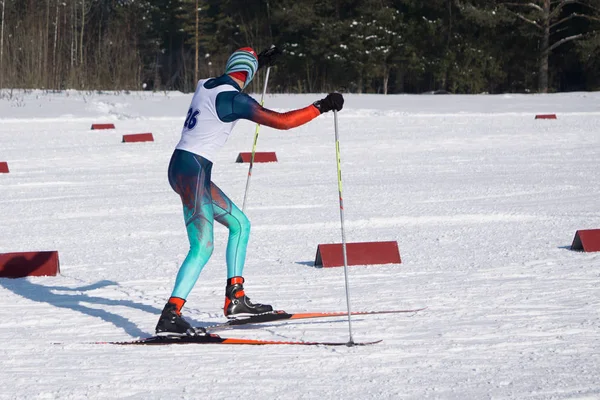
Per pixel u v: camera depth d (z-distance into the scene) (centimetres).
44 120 4359
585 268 1537
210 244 1180
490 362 991
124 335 1188
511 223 2044
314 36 10212
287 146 3600
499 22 9362
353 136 3844
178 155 1194
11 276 1639
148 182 2833
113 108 4934
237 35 10988
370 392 896
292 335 1159
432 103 5647
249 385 930
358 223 2091
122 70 6675
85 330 1220
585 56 9062
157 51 11725
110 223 2161
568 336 1094
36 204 2461
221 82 1198
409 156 3284
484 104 5528
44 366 1024
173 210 2342
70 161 3284
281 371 982
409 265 1638
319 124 4288
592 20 9300
